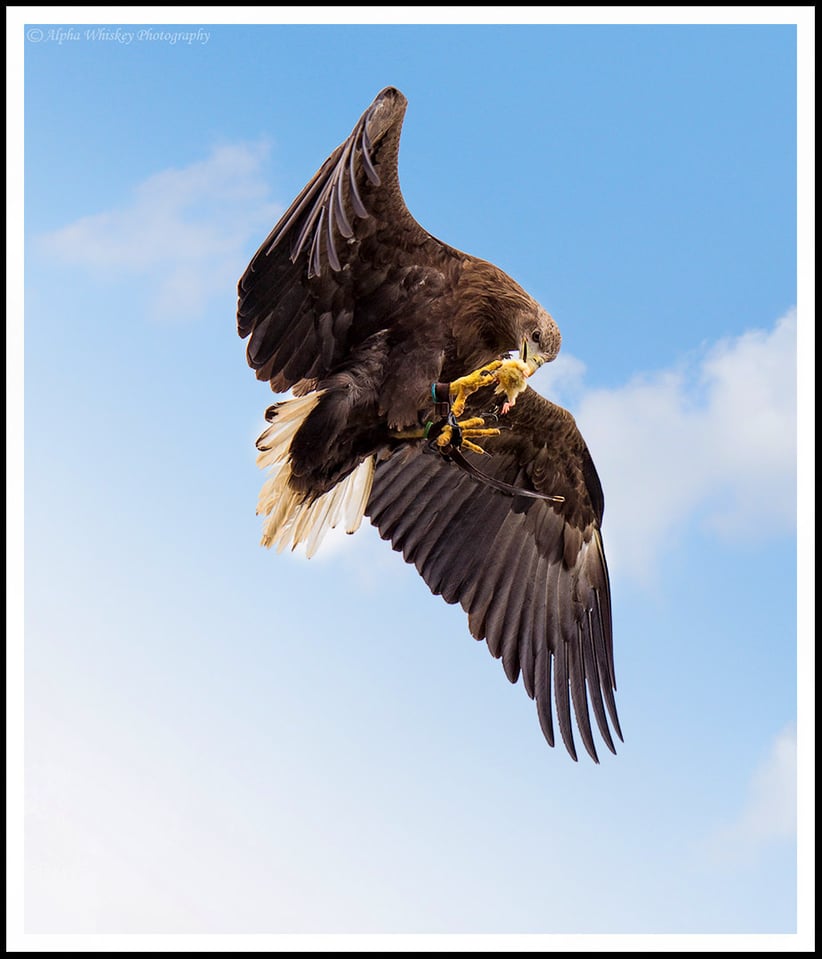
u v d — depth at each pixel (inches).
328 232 361.4
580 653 522.3
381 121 381.7
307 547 453.7
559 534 526.9
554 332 425.4
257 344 419.8
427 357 430.0
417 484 514.6
